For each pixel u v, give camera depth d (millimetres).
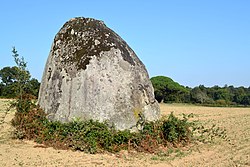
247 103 81625
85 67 15812
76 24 17188
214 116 34000
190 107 54312
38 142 15297
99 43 16312
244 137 19812
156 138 15469
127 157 13781
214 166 13039
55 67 16578
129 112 15562
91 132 14594
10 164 11992
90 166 12148
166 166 12742
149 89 16703
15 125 16688
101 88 15500
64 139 14789
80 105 15477
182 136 16531
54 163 12320
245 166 13141
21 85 17500
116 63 16047
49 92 16406
